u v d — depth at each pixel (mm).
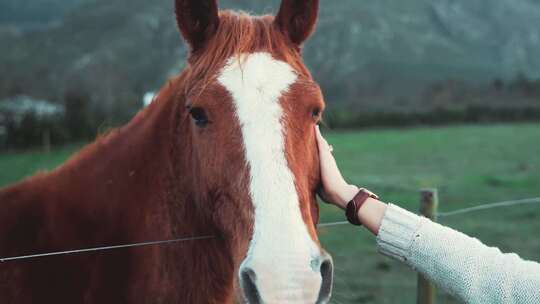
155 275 2303
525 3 152125
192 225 2279
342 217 8000
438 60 108000
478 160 16672
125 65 87688
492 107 34469
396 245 1617
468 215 8641
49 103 30109
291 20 2092
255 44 1952
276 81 1858
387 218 1659
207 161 1884
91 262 2367
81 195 2445
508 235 7457
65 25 113000
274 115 1797
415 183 11938
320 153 2000
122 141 2521
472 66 107688
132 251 2357
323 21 116375
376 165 15797
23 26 187375
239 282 1674
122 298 2350
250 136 1769
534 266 1481
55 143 19500
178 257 2289
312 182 1948
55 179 2516
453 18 140625
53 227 2408
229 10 2352
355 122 31062
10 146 18359
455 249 1539
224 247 2258
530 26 139875
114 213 2402
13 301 2332
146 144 2438
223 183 1831
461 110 33719
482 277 1493
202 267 2293
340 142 23641
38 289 2336
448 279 1527
